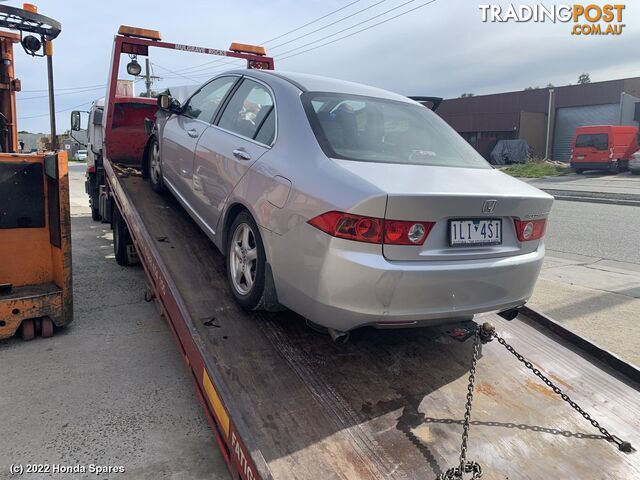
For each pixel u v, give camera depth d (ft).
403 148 10.66
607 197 50.24
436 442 8.32
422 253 8.53
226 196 11.72
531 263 9.77
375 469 7.64
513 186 9.94
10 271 14.84
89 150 37.91
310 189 8.93
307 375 9.65
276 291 9.87
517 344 11.74
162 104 16.87
